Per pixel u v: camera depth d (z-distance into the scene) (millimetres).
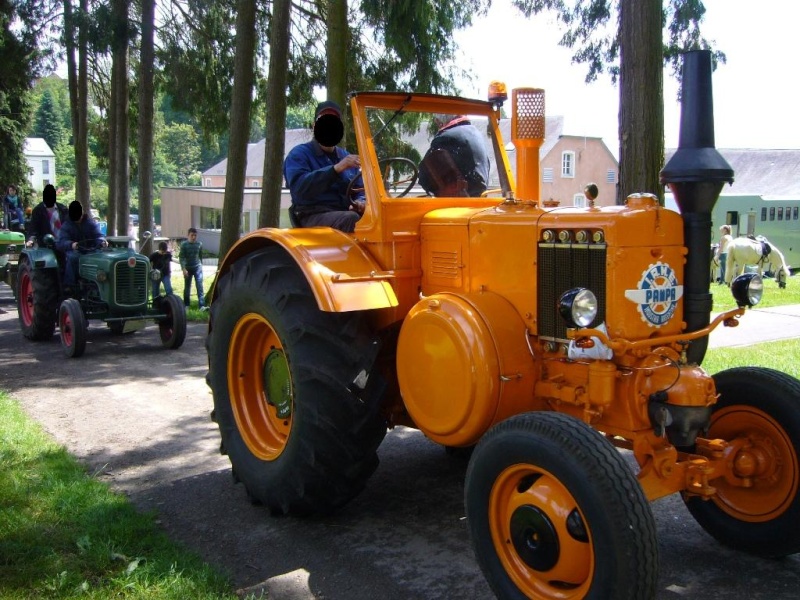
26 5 15930
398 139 4125
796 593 3100
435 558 3477
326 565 3424
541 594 2771
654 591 2533
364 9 10266
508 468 2834
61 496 4055
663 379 2973
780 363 7188
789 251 23438
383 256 3764
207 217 34688
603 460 2584
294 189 4449
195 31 14531
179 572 3252
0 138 28562
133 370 7578
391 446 5086
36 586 3104
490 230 3432
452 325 3232
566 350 3184
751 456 3324
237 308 4133
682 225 3137
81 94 18125
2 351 8594
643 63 6105
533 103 3641
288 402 4039
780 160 34656
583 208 3297
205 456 4980
